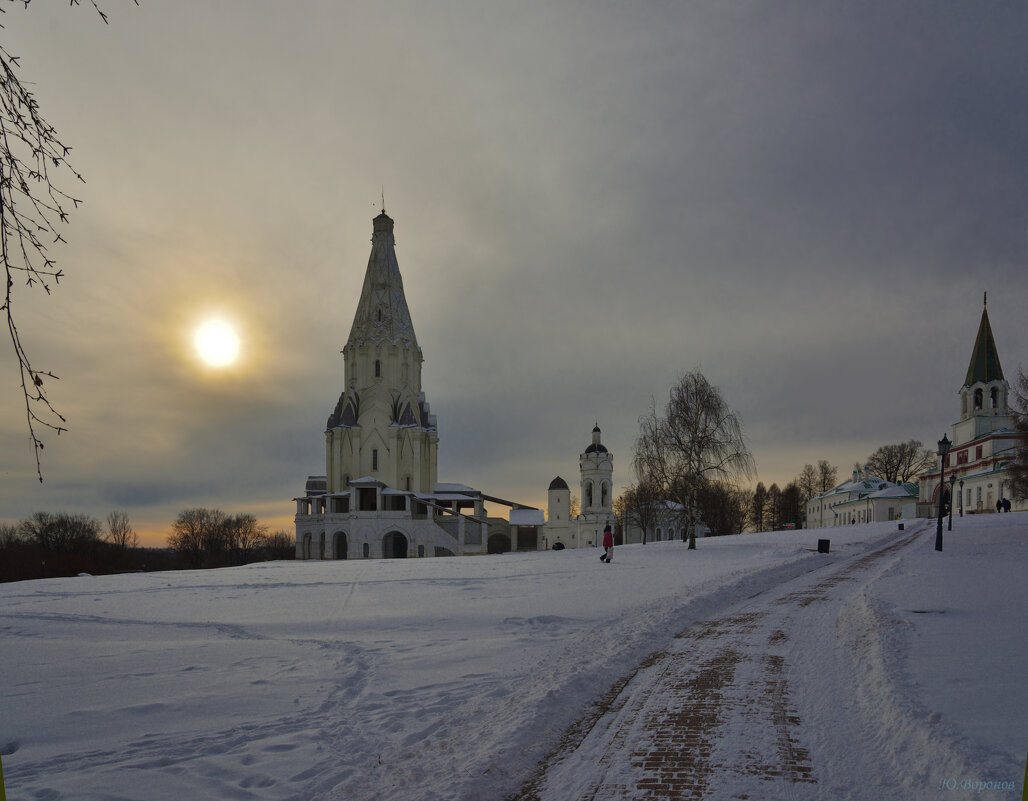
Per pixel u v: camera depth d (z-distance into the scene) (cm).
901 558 2841
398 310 11619
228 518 12950
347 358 11662
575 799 680
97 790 762
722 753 754
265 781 784
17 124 670
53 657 1443
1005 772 618
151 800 736
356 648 1494
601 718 919
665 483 4900
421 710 1022
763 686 992
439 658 1364
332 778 786
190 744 904
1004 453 8088
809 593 1991
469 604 2138
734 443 4825
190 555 12088
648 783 691
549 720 906
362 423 11081
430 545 9950
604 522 11088
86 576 3841
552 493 11506
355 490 9956
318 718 1002
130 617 2047
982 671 956
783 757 736
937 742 697
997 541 3828
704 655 1205
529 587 2581
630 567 3306
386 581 3020
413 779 749
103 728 980
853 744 760
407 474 11175
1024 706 805
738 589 2027
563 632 1606
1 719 1019
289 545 13750
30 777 807
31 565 8700
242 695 1129
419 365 11944
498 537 11394
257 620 1950
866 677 980
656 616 1562
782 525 14175
